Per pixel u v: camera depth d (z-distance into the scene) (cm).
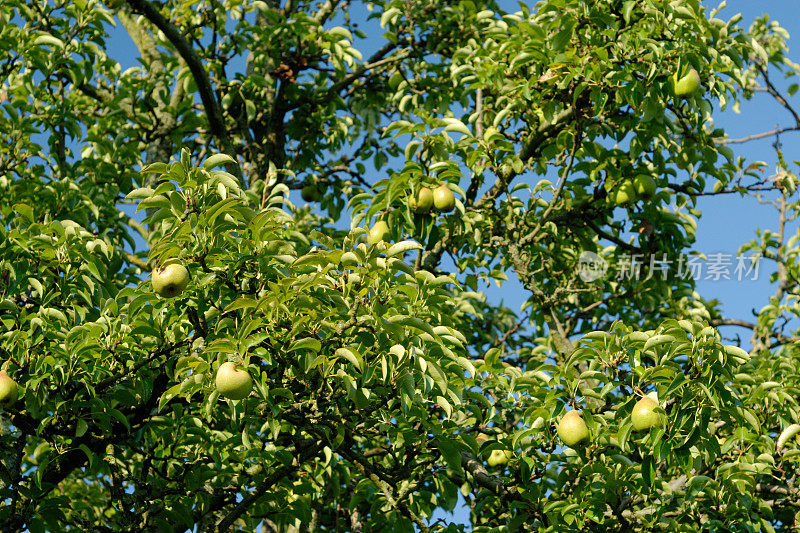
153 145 852
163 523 538
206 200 412
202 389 454
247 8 942
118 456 606
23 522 493
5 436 522
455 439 493
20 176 729
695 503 496
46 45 738
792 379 559
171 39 764
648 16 612
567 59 616
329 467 598
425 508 642
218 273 421
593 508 481
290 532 711
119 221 742
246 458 554
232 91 878
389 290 426
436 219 598
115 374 479
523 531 518
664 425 415
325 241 424
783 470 509
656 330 448
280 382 459
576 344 722
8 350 450
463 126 610
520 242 716
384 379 404
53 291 499
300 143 912
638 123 657
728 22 614
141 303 434
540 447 498
